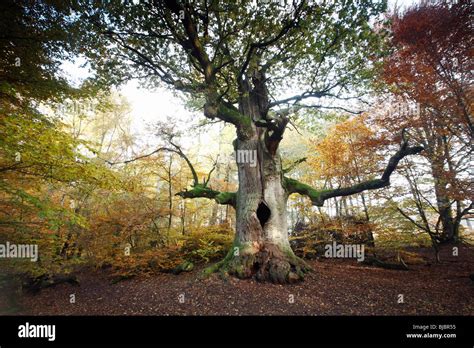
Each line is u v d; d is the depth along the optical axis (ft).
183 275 30.66
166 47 29.17
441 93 28.40
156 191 46.85
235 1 23.45
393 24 34.42
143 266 34.42
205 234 42.11
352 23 24.06
